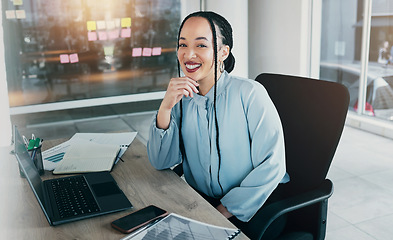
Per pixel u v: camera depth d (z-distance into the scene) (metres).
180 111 1.44
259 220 1.19
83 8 4.42
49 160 1.60
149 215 1.12
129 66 4.73
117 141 1.81
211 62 1.30
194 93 1.40
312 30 4.34
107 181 1.38
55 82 4.48
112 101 4.73
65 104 4.54
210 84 1.37
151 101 4.89
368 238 2.23
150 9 4.66
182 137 1.46
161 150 1.44
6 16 4.16
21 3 4.20
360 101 4.23
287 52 4.52
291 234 1.34
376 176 3.02
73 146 1.70
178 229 1.05
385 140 3.80
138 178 1.42
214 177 1.42
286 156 1.48
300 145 1.44
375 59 4.05
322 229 1.35
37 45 4.34
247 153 1.38
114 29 4.59
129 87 4.79
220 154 1.39
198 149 1.42
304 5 4.22
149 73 4.82
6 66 4.25
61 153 1.67
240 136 1.36
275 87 1.54
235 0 4.50
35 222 1.13
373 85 4.12
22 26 4.25
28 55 4.32
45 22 4.32
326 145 1.36
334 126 1.35
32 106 4.43
